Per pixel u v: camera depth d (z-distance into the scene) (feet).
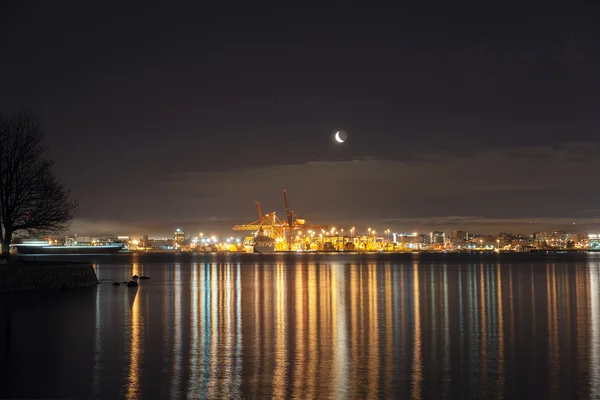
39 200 239.50
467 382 85.10
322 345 111.34
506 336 120.88
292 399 77.36
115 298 200.34
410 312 162.30
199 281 319.47
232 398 77.87
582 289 247.29
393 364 95.66
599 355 101.91
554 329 129.59
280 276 378.32
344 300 198.80
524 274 395.14
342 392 80.38
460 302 190.29
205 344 112.37
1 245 235.81
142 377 87.71
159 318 148.97
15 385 83.66
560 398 78.13
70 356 101.40
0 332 126.31
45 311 161.58
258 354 103.19
